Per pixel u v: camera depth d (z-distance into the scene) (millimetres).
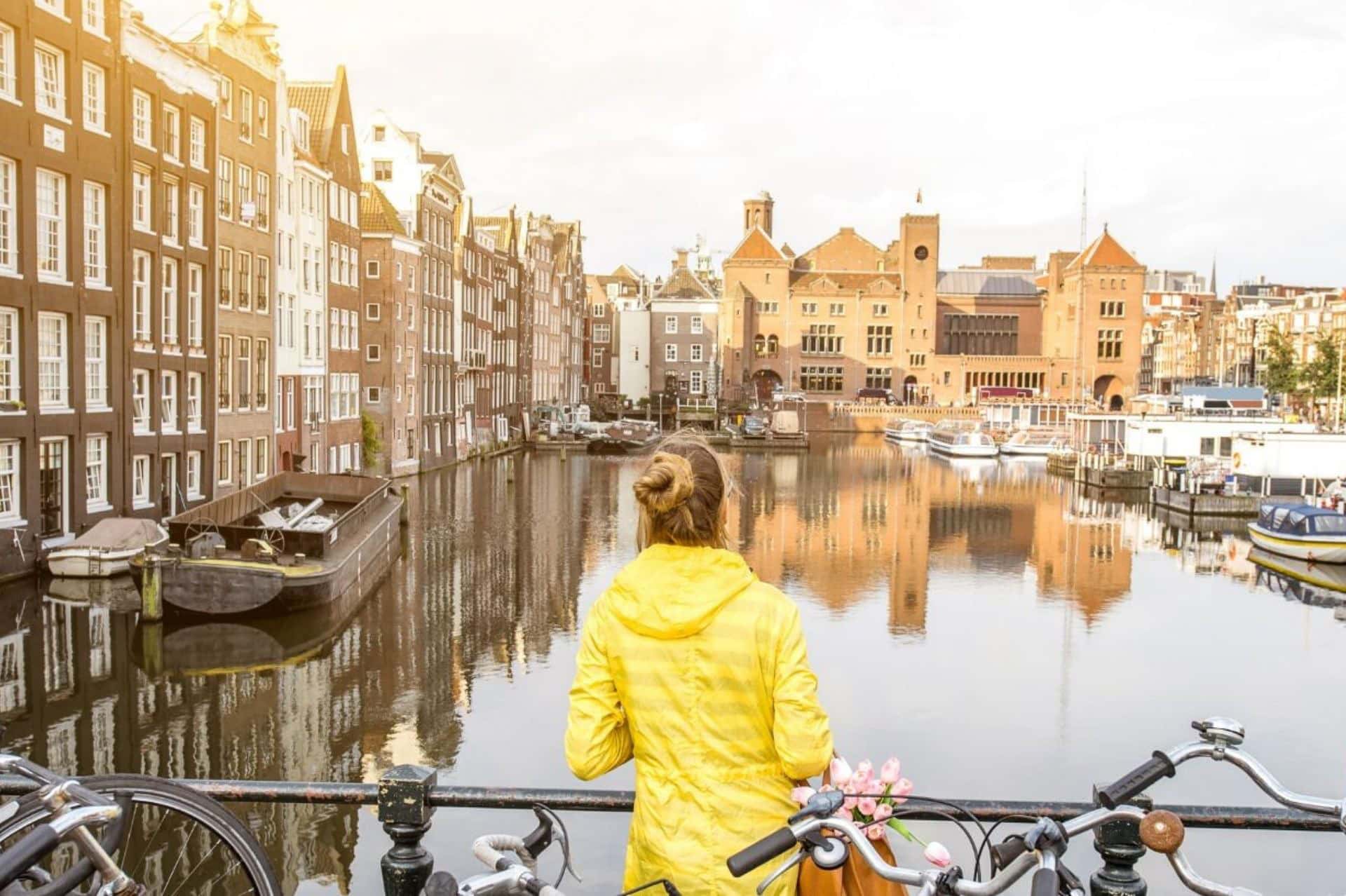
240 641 23891
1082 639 28094
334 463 53719
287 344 47188
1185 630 29281
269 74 43344
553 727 19484
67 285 29438
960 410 121375
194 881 8859
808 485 68062
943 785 17750
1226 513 55062
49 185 29078
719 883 3695
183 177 35719
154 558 24250
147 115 33625
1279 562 40656
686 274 131000
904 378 128125
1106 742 19891
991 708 21781
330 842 14172
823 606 31922
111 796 3654
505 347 87812
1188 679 24312
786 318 127500
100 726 18578
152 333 34062
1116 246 126312
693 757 3768
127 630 24172
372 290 58688
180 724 18906
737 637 3736
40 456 28797
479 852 3658
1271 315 129875
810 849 3359
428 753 18078
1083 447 82625
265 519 31969
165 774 16688
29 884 3766
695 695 3762
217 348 38938
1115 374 126375
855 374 128125
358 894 12844
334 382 53875
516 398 92000
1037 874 3023
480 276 78812
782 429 102562
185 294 36125
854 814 3785
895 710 21562
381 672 22562
